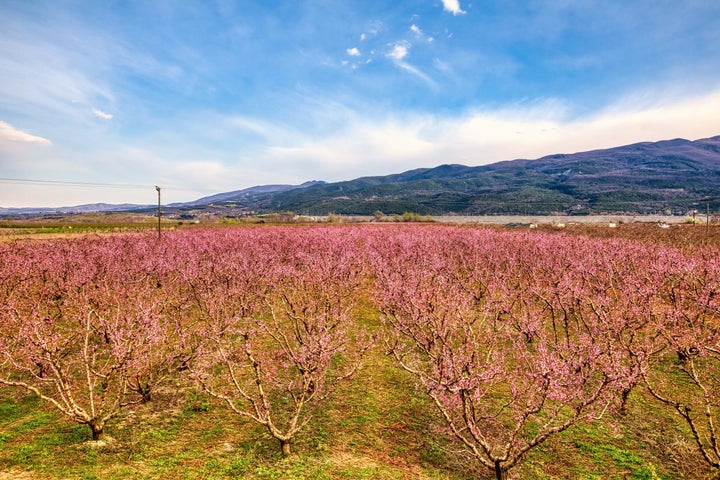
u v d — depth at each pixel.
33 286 16.16
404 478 6.75
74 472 6.34
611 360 7.82
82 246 25.64
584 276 15.11
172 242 30.64
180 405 9.03
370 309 17.45
